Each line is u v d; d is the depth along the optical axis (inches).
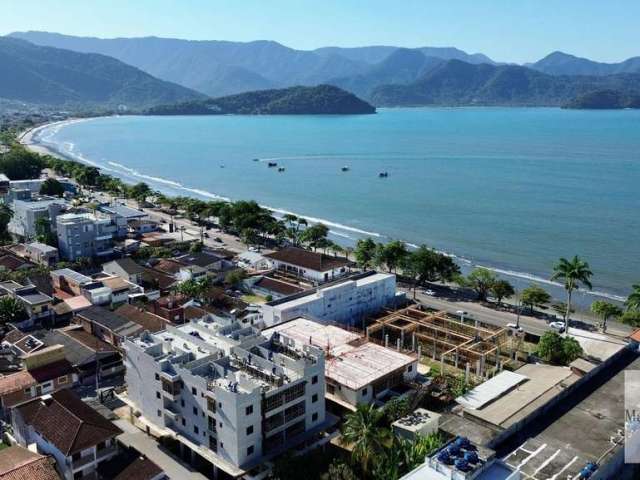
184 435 3540.8
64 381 4298.7
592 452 3334.2
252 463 3272.6
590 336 4995.1
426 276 6993.1
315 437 3629.4
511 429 3533.5
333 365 4276.6
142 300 5979.3
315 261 7165.4
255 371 3538.4
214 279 6815.9
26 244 7564.0
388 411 3809.1
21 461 3029.0
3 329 5211.6
